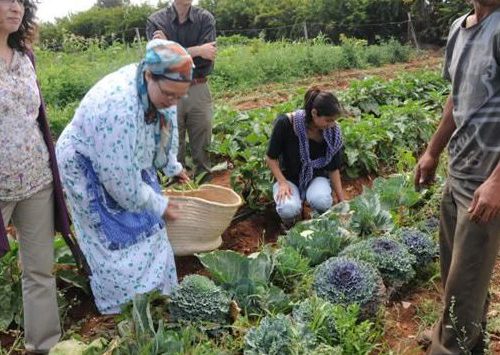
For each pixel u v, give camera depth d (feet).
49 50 64.64
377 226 15.84
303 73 55.21
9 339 12.94
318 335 10.96
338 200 17.66
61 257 14.16
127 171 11.34
